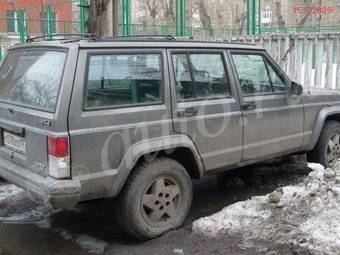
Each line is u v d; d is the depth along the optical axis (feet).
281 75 19.63
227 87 17.71
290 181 21.42
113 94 14.67
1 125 16.37
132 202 14.90
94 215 17.93
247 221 16.06
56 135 13.50
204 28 59.72
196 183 21.68
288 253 13.92
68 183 13.58
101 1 26.48
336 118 22.75
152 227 15.40
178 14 56.13
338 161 21.43
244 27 66.23
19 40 54.95
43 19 54.08
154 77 15.62
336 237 14.10
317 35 35.65
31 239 15.94
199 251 14.53
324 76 35.76
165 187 15.72
